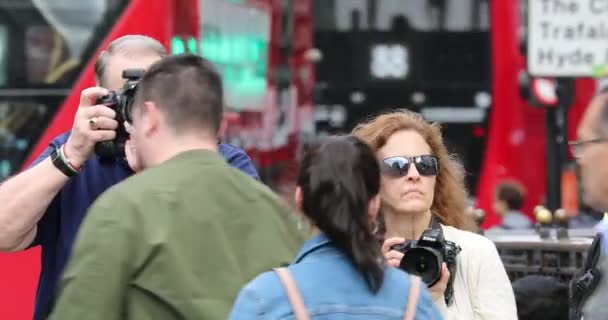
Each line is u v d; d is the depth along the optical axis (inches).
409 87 1371.8
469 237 389.7
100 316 283.1
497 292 379.6
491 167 1336.1
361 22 1370.6
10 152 849.5
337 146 274.4
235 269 299.0
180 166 305.0
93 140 364.2
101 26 850.8
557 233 532.1
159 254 290.0
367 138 394.0
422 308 271.9
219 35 960.3
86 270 285.1
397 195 386.3
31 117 851.4
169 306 289.3
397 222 394.0
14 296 700.0
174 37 855.7
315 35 1354.6
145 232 291.1
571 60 708.7
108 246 286.8
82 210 380.2
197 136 312.2
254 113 1066.7
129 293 289.7
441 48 1369.3
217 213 302.5
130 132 343.3
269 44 1127.0
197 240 296.7
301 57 1263.5
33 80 853.8
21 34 860.6
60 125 848.9
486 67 1353.3
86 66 851.4
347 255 270.1
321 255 271.6
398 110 427.8
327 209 269.4
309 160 275.9
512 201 1021.2
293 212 309.3
